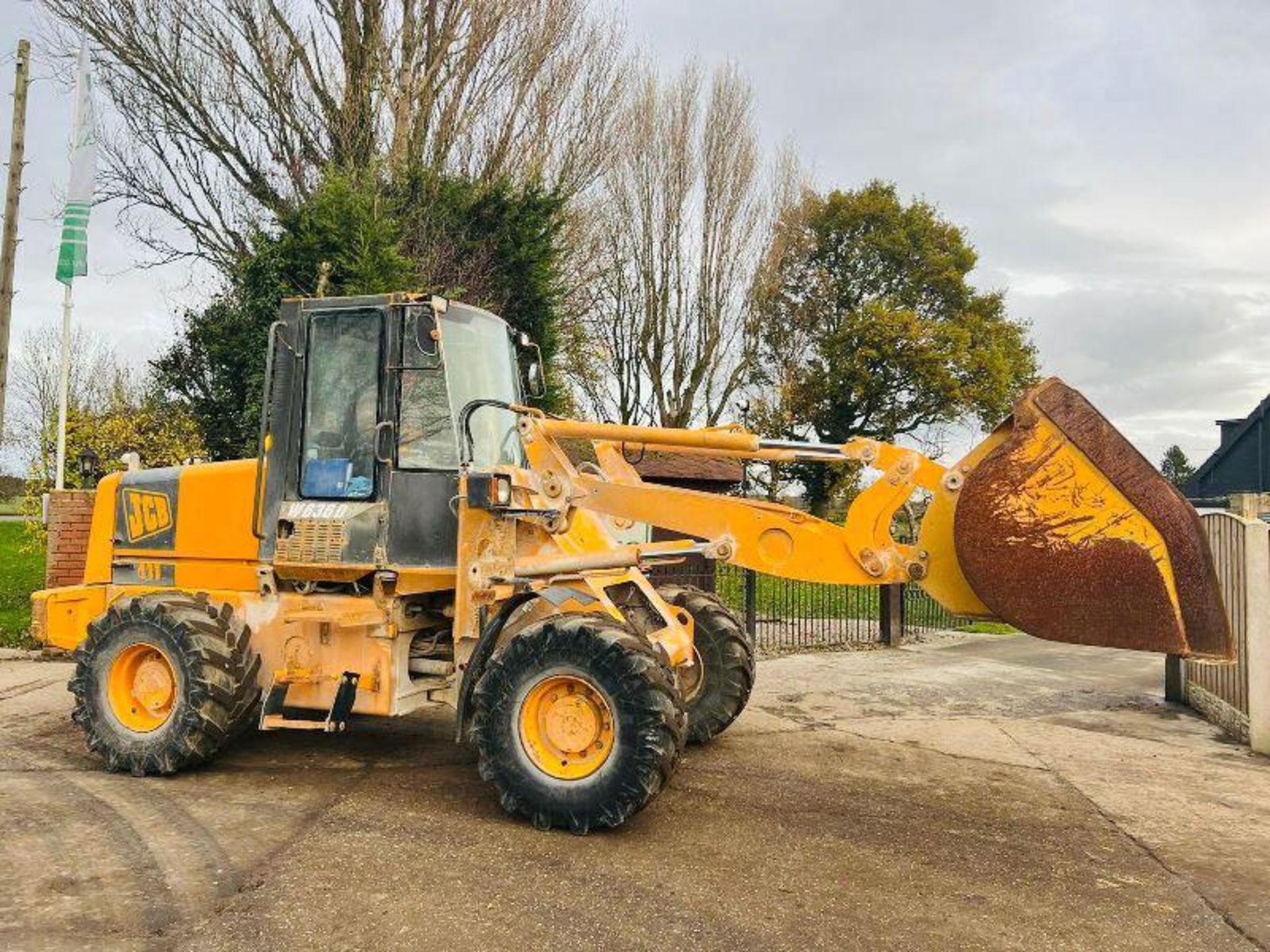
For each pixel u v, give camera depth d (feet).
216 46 55.77
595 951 11.41
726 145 90.48
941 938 12.03
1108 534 14.51
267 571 18.51
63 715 23.49
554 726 15.64
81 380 98.63
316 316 18.58
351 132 55.93
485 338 19.45
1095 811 17.57
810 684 30.53
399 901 12.68
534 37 61.62
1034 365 121.49
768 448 17.37
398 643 17.85
